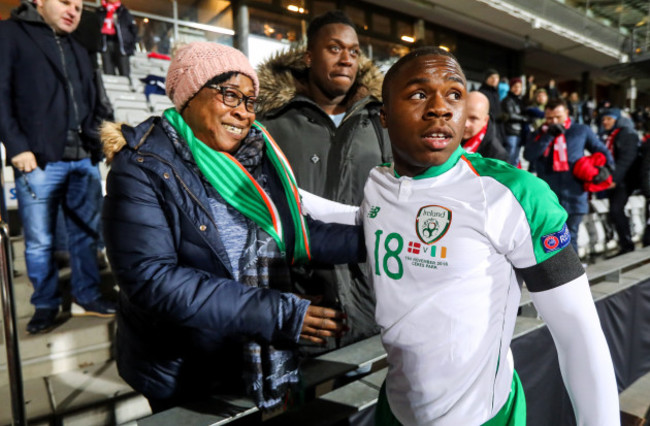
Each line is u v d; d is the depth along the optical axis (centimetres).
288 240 91
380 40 937
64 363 179
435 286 63
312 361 102
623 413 191
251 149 88
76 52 182
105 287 231
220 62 76
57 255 239
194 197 78
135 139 78
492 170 62
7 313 91
